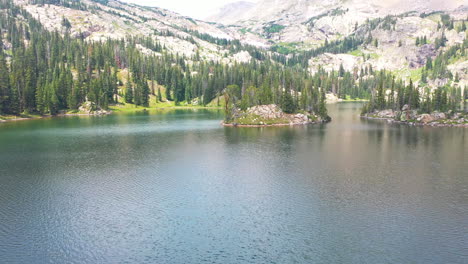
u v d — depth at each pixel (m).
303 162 81.31
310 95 193.75
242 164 79.31
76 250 39.53
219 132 135.88
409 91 191.00
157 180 65.94
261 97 178.75
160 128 148.62
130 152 93.62
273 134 130.00
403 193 57.50
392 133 132.88
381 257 37.47
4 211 50.09
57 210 50.53
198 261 37.16
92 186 61.88
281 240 41.44
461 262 36.28
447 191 58.31
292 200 54.66
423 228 44.06
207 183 64.06
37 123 164.62
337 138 119.94
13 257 37.97
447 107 179.00
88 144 106.50
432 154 90.19
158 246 40.34
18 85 185.88
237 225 45.62
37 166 76.56
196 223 46.28
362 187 60.94
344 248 39.38
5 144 105.81
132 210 50.75
